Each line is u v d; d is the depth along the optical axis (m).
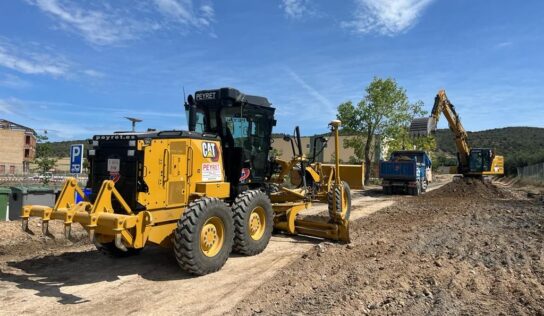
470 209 15.84
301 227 9.91
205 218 6.82
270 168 10.09
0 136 66.81
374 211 15.61
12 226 9.47
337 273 6.74
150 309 5.42
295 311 5.10
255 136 9.24
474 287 6.02
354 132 33.62
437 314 4.99
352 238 9.76
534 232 10.41
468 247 8.69
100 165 7.04
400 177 23.19
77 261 7.68
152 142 6.71
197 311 5.35
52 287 6.26
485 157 27.95
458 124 28.11
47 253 8.26
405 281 6.20
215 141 7.95
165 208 6.89
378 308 5.17
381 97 32.09
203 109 8.65
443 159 80.75
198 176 7.48
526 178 38.69
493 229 10.98
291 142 10.22
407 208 16.55
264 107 9.28
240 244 7.98
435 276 6.44
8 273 6.90
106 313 5.28
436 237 9.82
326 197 11.10
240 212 7.97
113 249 7.68
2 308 5.41
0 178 36.00
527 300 5.47
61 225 10.02
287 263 7.66
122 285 6.37
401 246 8.64
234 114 8.69
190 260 6.58
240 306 5.40
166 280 6.62
